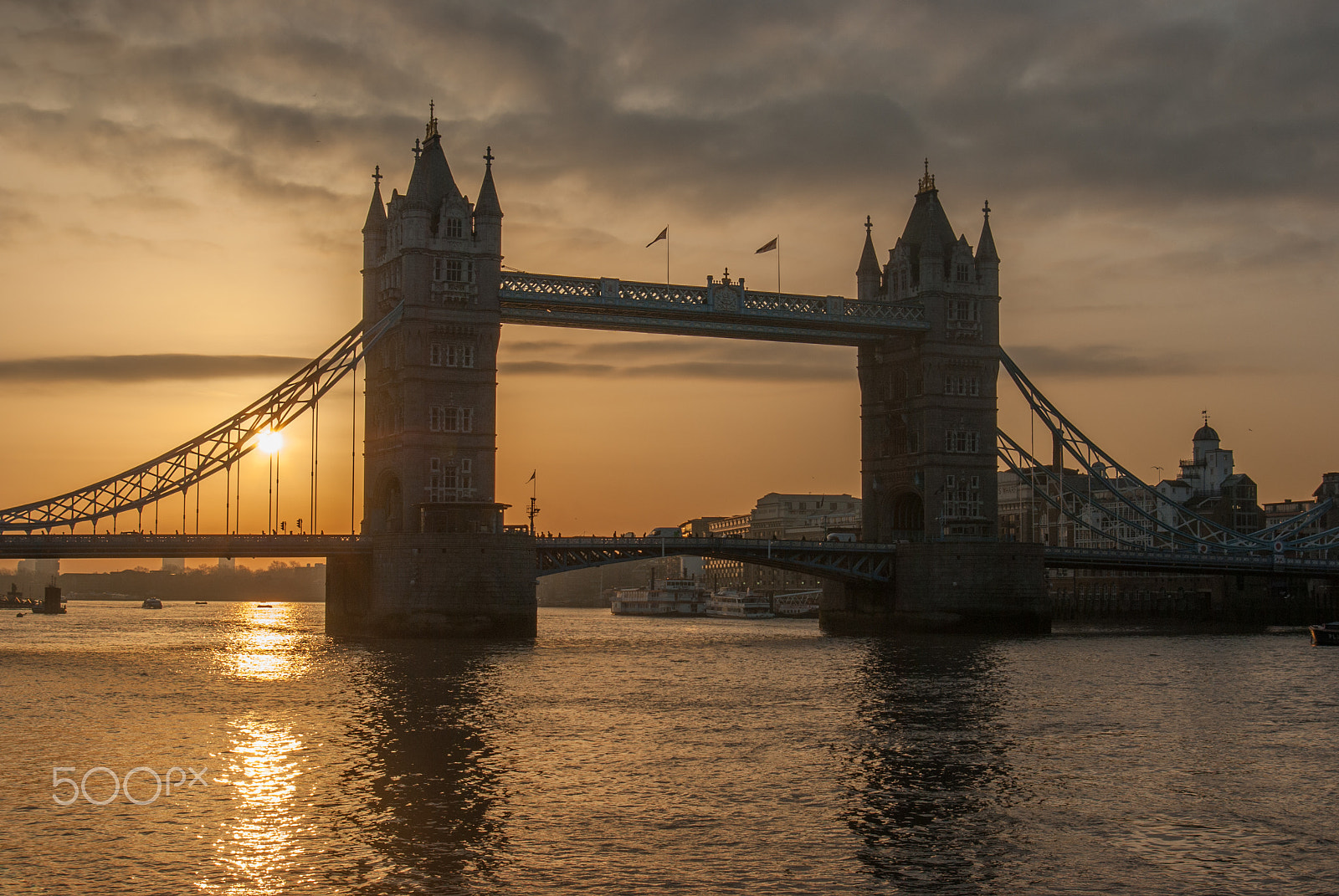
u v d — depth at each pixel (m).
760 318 157.75
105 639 161.88
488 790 57.31
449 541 137.00
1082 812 54.56
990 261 171.00
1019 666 113.25
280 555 137.62
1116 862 47.81
